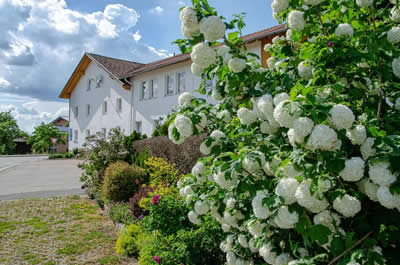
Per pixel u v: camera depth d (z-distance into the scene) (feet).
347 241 4.23
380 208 4.87
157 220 11.97
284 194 4.70
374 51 5.42
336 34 5.85
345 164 4.27
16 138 164.76
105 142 31.94
